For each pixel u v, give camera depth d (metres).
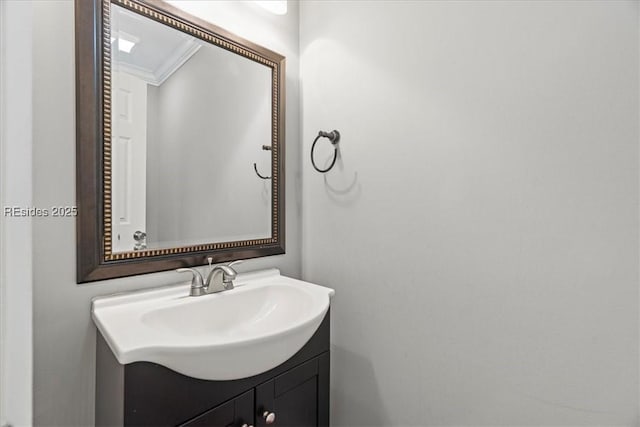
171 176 1.08
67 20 0.84
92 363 0.89
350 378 1.34
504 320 0.96
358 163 1.30
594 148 0.81
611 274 0.80
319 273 1.46
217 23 1.20
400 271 1.19
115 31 0.94
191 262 1.12
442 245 1.08
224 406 0.80
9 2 0.42
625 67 0.77
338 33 1.37
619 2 0.78
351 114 1.32
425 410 1.13
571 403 0.86
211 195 1.19
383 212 1.23
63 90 0.84
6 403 0.40
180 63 1.10
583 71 0.83
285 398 0.94
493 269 0.98
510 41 0.93
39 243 0.81
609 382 0.80
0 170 0.40
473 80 1.00
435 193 1.09
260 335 0.78
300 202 1.52
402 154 1.17
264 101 1.36
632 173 0.77
